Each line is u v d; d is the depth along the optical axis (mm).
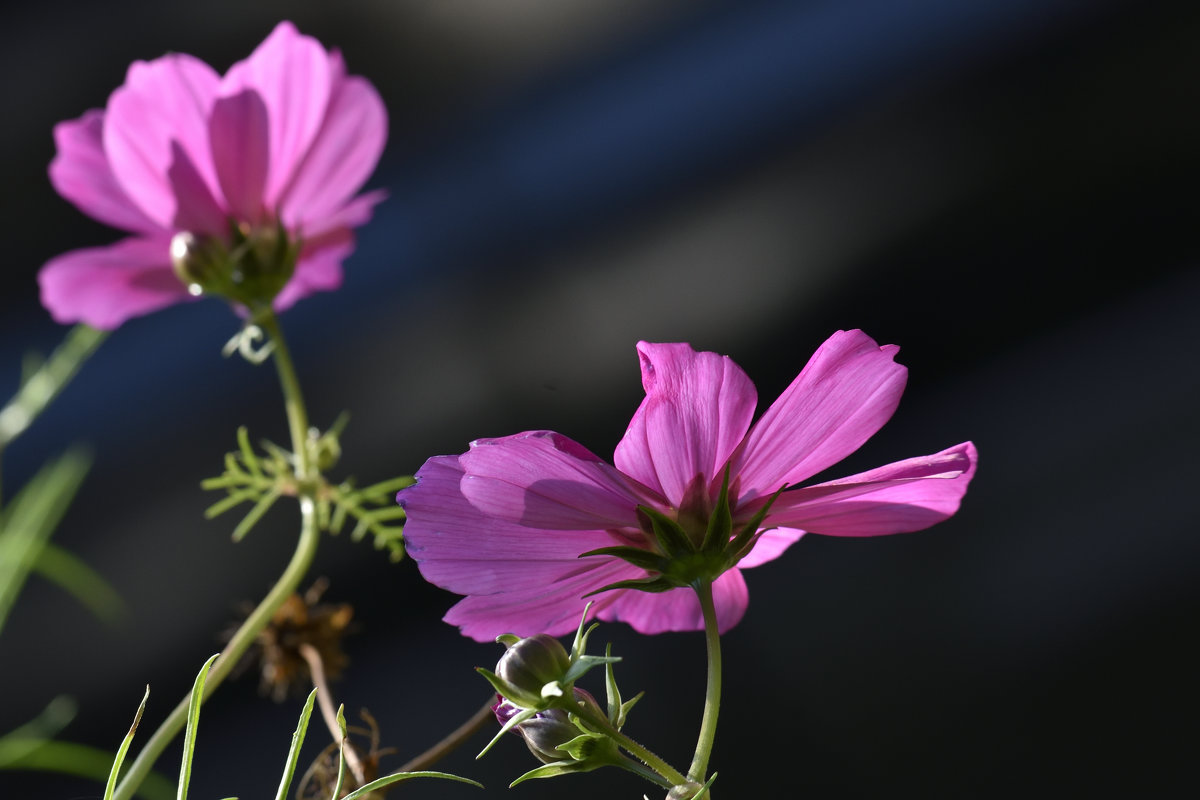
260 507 595
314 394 1999
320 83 622
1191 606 1628
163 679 1727
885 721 1604
